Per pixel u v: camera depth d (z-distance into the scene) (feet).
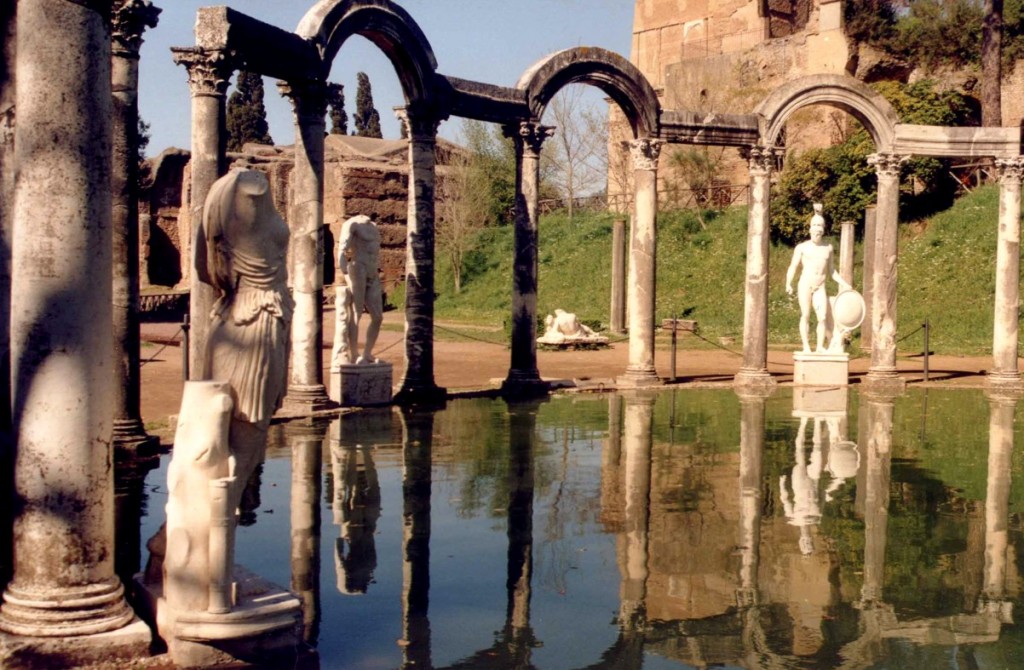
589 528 35.99
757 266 79.30
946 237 128.98
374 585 29.43
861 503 40.22
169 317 142.61
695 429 57.77
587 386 76.43
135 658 23.38
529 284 73.72
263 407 24.84
